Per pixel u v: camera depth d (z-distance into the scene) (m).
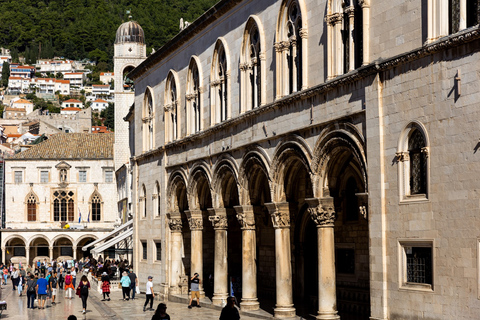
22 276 65.12
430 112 23.25
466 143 21.72
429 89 23.33
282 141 32.84
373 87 25.98
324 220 29.92
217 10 40.41
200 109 44.09
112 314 41.72
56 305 50.31
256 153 35.50
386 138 25.39
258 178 37.09
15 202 113.44
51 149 116.12
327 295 29.70
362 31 27.34
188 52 46.47
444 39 22.34
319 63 30.34
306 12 31.45
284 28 33.41
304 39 31.36
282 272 33.56
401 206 24.52
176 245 48.81
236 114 38.88
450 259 22.22
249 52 37.59
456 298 21.89
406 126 24.36
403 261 24.53
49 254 112.94
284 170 33.38
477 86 21.36
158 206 53.28
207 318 36.59
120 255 84.12
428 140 23.28
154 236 53.28
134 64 96.06
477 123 21.30
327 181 29.95
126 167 84.25
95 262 91.94
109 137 120.62
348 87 27.84
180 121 47.94
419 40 24.03
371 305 25.81
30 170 114.00
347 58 28.55
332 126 28.80
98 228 110.38
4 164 113.81
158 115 53.09
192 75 46.12
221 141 40.44
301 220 39.38
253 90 37.34
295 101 31.81
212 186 41.44
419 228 23.62
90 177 114.38
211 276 48.41
